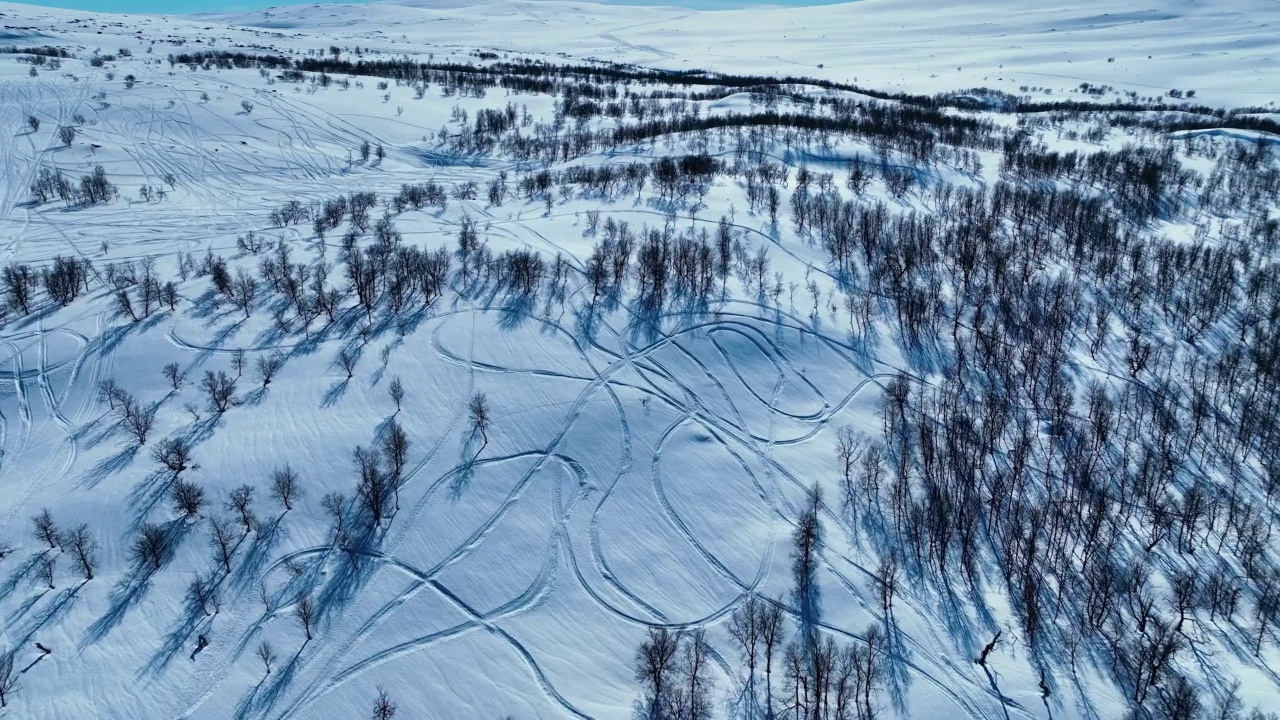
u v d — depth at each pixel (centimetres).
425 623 4844
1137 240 9588
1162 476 5800
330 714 4341
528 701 4431
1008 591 5078
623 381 6875
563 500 5738
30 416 6172
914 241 9200
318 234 9456
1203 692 4362
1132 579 5056
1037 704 4400
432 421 6288
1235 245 9844
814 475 6069
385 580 5072
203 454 5781
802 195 10638
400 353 6988
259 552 5141
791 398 6881
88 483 5506
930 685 4512
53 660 4438
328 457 5850
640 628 4878
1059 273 8900
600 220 9894
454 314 7575
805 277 8594
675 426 6456
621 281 8212
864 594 5081
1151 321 8106
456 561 5234
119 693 4328
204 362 6775
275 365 6744
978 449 6184
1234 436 6425
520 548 5356
